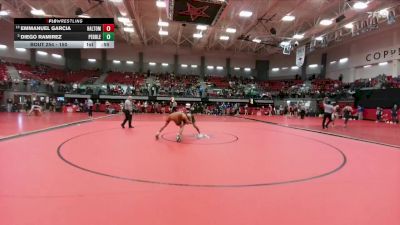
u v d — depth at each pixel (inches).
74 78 1433.3
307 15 989.2
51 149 286.0
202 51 1700.3
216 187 171.9
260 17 992.9
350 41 1316.4
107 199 147.2
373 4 698.8
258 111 1328.7
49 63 1441.9
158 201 146.1
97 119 741.9
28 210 130.9
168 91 1414.9
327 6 851.4
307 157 276.4
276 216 130.8
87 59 1583.4
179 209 136.2
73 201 143.3
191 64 1718.8
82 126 540.7
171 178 188.7
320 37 1063.6
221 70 1765.5
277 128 597.6
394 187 180.5
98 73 1541.6
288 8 913.5
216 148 314.3
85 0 881.5
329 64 1498.5
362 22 886.4
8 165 215.6
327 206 145.2
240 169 219.0
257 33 1243.8
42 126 499.2
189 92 1430.9
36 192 155.2
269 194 161.9
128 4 889.5
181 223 120.5
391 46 1104.2
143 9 1002.1
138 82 1508.4
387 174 214.2
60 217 123.9
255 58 1796.3
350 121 917.8
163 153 276.2
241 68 1790.1
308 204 147.5
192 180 185.3
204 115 1206.9
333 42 1414.9
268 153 292.0
